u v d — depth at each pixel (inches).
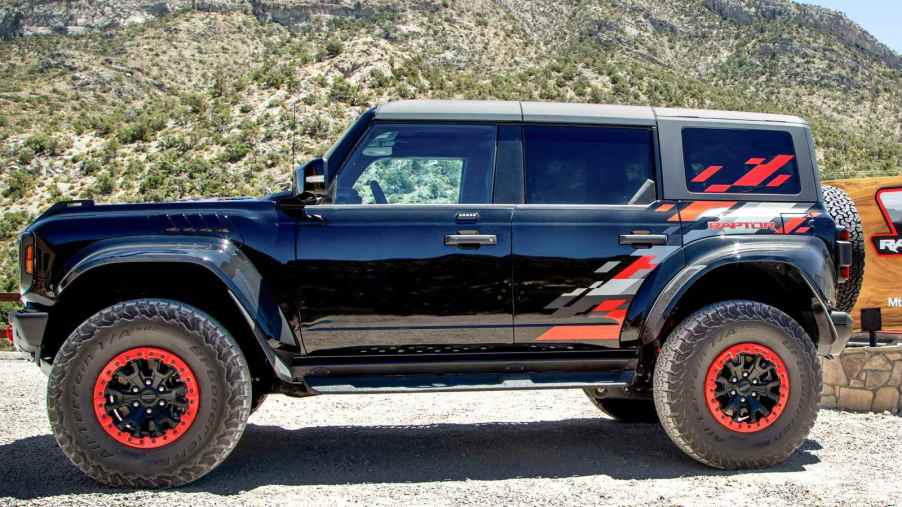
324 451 205.2
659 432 228.8
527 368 190.2
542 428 235.0
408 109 191.5
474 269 184.2
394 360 185.2
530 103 196.5
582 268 186.9
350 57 6692.9
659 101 7716.5
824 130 7455.7
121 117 6870.1
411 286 183.0
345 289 181.9
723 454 183.6
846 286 223.8
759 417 185.3
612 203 192.4
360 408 269.7
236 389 172.1
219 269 176.1
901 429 229.5
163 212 182.2
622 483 174.4
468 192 190.7
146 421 171.3
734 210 194.2
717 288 206.8
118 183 5502.0
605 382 185.3
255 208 184.4
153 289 191.6
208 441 170.2
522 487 171.2
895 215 285.9
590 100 7431.1
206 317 173.9
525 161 191.9
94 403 169.5
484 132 192.5
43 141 6323.8
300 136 5639.8
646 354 198.7
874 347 259.0
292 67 6776.6
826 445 210.7
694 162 196.5
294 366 184.4
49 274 176.6
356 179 190.5
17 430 232.4
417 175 192.1
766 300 207.6
